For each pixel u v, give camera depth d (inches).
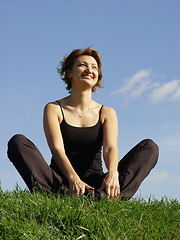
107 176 147.3
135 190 150.7
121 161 165.9
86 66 167.6
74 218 109.8
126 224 113.8
